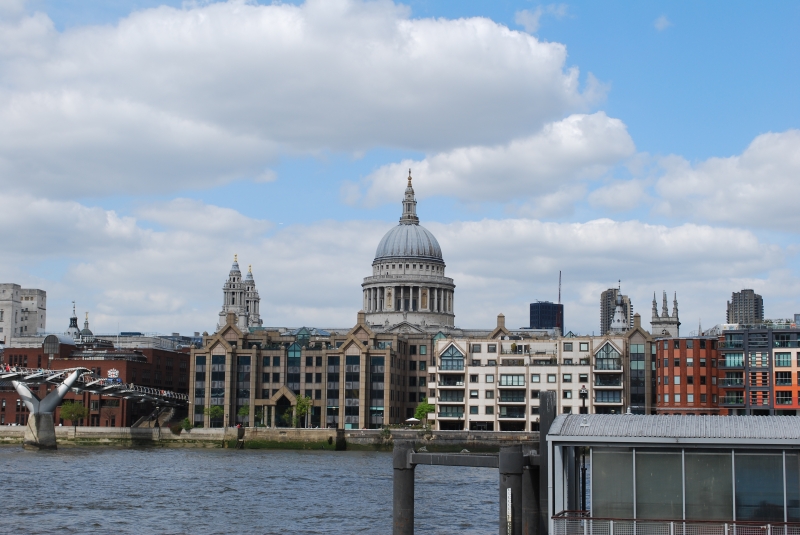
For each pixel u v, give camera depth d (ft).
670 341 634.43
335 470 473.26
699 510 180.55
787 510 177.06
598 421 191.01
